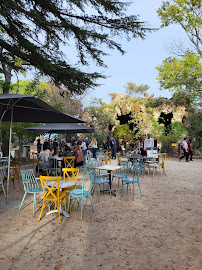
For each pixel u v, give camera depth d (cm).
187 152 1491
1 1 448
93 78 682
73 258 284
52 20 569
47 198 418
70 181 488
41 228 376
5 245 316
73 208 487
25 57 604
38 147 1586
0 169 512
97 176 567
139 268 264
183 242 331
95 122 2491
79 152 862
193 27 1862
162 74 2044
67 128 977
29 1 538
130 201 543
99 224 396
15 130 1202
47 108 505
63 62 660
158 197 580
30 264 269
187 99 2244
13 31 564
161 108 2284
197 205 512
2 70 673
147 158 962
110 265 269
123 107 2447
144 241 332
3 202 522
